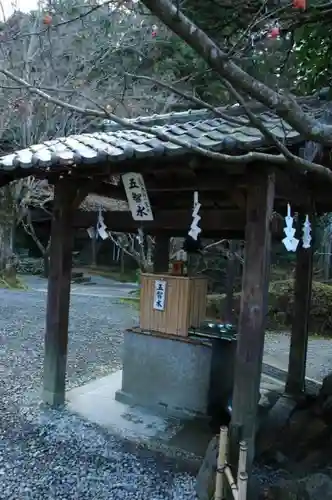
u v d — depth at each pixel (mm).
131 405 4777
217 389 4578
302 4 1709
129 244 12312
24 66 6852
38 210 16094
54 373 4594
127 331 4883
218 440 3234
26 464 3475
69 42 7562
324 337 9898
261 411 4820
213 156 1756
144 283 4934
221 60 1393
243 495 2709
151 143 3160
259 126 1625
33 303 11750
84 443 3854
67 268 4598
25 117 10133
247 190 3293
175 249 11062
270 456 3750
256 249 3248
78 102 6914
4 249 14547
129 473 3406
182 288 4652
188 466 3551
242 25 2908
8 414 4422
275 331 10219
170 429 4230
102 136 4188
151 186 4047
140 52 4559
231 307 8812
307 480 3014
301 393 5273
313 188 4293
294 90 3723
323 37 3297
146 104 8000
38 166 3629
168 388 4613
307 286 5254
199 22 2916
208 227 4188
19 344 7680
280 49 3141
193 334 4723
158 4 1216
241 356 3275
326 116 2752
